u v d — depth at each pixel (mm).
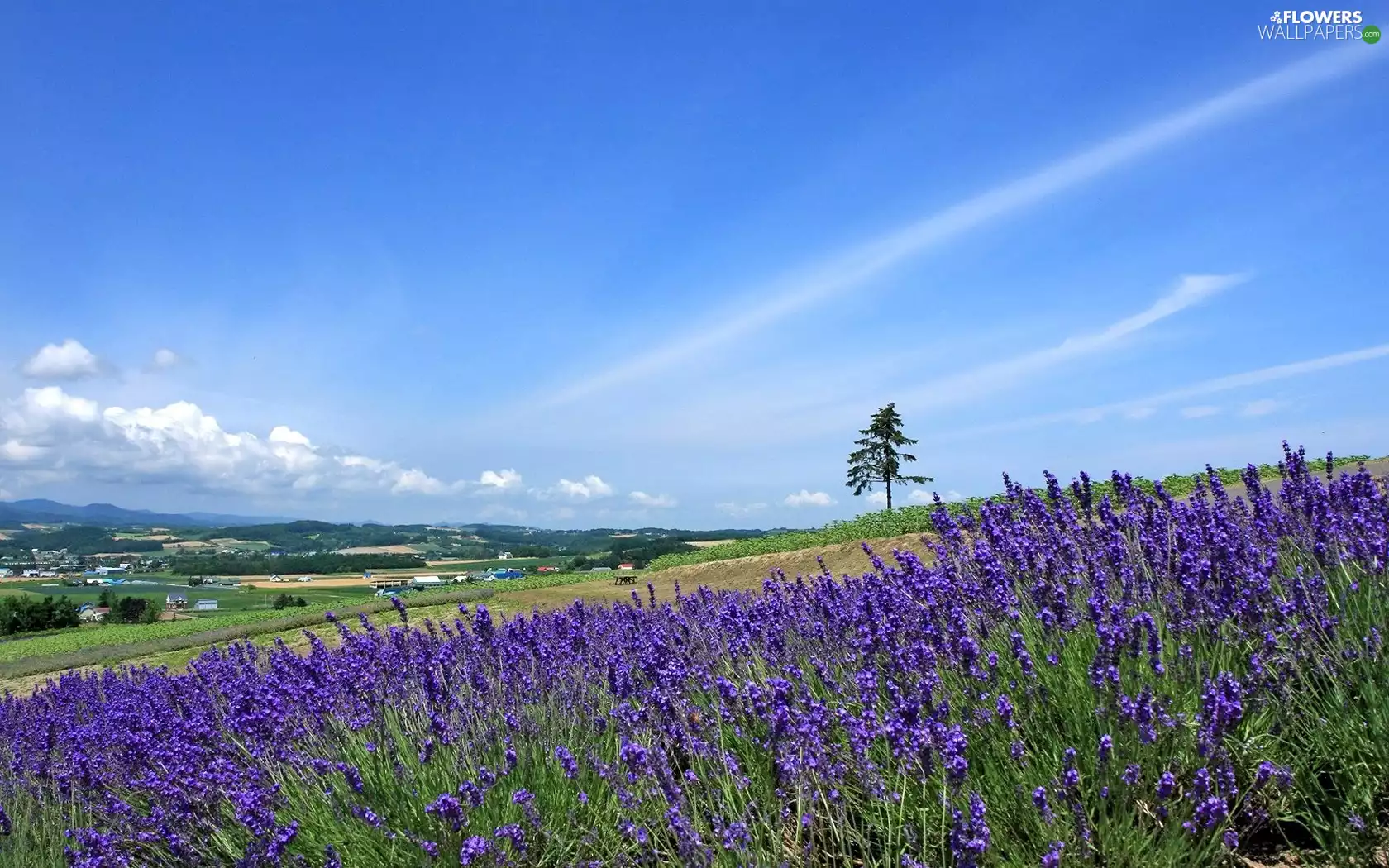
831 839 3178
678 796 3236
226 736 5293
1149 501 5176
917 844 2973
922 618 4250
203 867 4070
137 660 20938
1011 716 3199
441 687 4770
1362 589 3824
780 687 3318
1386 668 3139
